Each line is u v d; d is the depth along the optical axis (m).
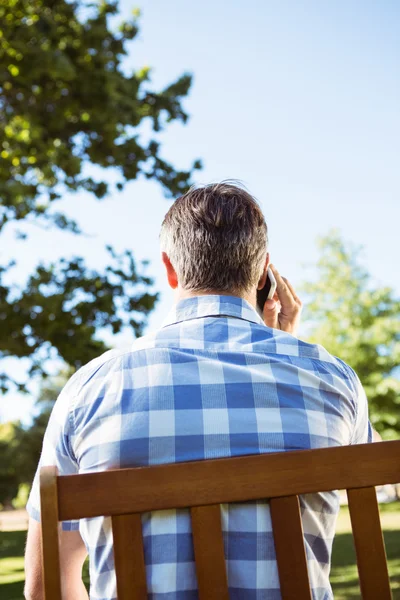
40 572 1.16
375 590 0.95
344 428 1.17
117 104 10.14
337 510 1.13
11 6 9.70
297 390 1.14
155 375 1.11
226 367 1.12
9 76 9.46
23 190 9.67
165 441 1.07
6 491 36.22
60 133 10.34
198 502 0.94
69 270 10.35
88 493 0.93
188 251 1.27
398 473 0.97
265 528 1.03
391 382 23.47
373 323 25.00
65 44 9.94
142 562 0.94
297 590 0.95
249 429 1.09
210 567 0.94
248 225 1.28
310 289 25.84
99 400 1.12
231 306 1.23
